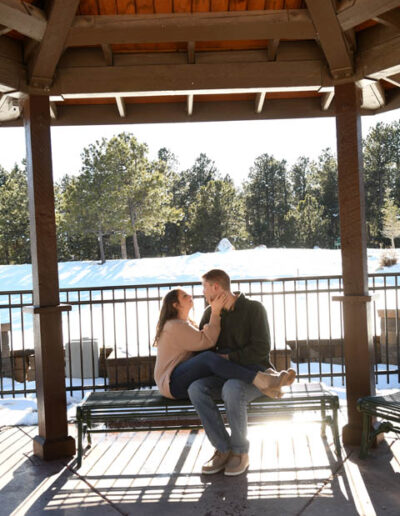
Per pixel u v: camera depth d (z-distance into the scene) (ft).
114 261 118.62
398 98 14.90
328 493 10.63
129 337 29.73
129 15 11.41
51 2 10.72
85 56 12.76
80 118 15.49
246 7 11.69
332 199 184.55
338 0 11.18
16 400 18.65
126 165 134.41
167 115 15.56
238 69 12.79
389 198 158.10
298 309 38.45
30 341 31.19
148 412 12.22
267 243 188.55
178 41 11.73
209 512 10.05
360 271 13.05
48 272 13.07
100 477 11.85
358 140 12.95
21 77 12.41
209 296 12.29
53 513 10.23
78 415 12.28
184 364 12.23
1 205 149.48
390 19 11.32
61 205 134.41
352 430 13.19
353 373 13.17
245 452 11.74
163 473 11.95
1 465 12.77
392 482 11.03
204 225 163.12
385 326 21.52
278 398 12.17
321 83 12.87
